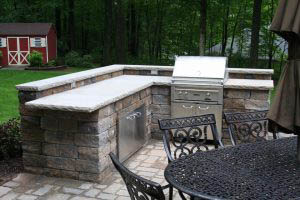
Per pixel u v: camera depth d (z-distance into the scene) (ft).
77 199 11.96
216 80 17.52
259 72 19.35
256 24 45.19
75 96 13.97
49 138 13.58
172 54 68.49
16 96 32.40
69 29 76.18
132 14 71.20
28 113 13.71
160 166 15.11
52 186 13.00
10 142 15.37
